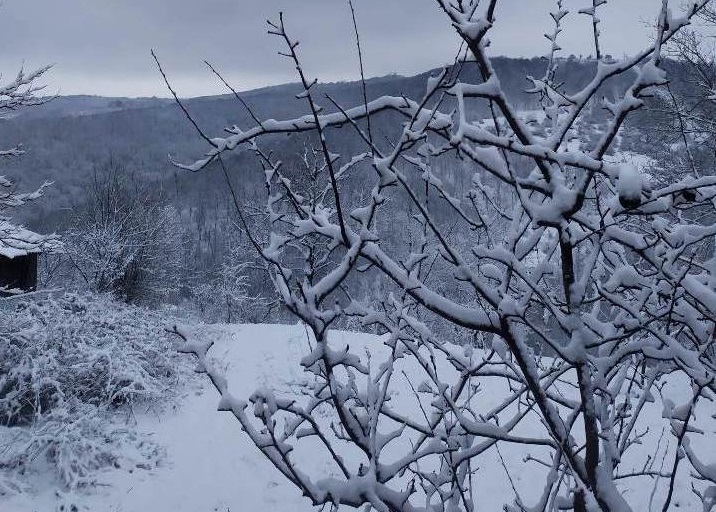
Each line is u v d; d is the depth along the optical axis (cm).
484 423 232
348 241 194
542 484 927
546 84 251
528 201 206
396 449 1028
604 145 202
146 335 1362
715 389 209
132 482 866
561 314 213
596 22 210
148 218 2562
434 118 214
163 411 1144
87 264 2312
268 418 176
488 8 192
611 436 232
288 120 214
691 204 238
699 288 217
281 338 1689
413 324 253
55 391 1029
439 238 201
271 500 869
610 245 272
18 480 812
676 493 850
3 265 1752
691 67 1111
